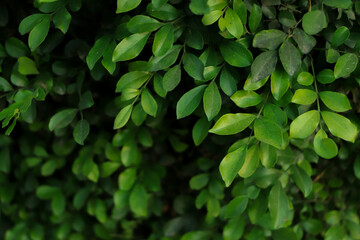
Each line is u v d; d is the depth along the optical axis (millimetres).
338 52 493
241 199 539
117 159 604
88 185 642
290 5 506
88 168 600
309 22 474
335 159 592
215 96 484
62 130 592
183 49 517
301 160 550
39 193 649
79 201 641
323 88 506
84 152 612
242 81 509
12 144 677
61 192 657
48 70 562
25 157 675
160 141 624
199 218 636
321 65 506
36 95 493
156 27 481
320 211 615
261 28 502
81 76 555
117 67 534
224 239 567
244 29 487
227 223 577
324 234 613
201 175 599
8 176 680
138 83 505
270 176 535
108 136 615
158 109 531
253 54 506
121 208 649
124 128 604
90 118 589
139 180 609
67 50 552
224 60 497
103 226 668
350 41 504
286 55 472
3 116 480
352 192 605
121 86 504
